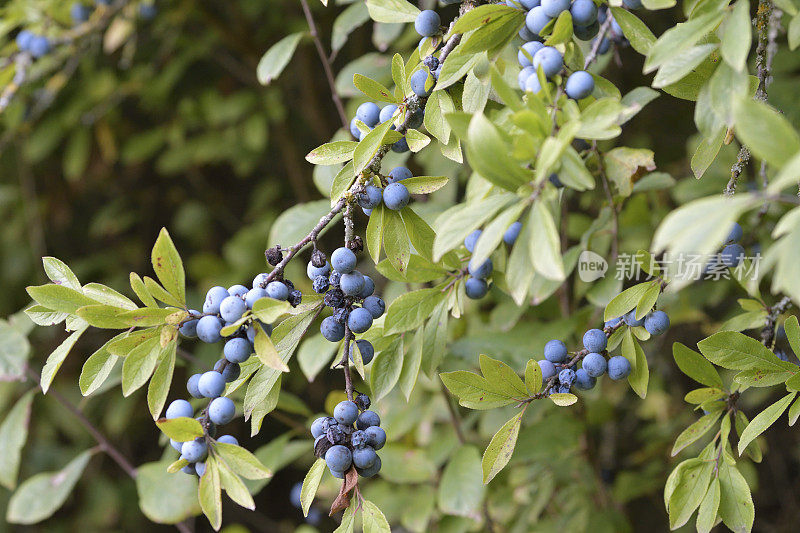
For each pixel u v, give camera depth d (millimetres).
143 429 2328
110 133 2049
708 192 1260
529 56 940
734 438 1354
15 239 2238
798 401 959
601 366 970
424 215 1152
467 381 966
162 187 2416
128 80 1963
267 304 892
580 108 940
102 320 902
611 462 1657
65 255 2365
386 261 1005
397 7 1012
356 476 909
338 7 1782
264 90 1960
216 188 2408
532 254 853
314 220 1146
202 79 2027
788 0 935
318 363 1181
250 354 914
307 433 1251
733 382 989
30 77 1491
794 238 805
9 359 1232
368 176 948
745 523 964
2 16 1466
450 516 1192
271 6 1844
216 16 1846
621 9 965
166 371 922
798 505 1843
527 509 1308
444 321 1017
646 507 1749
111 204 2330
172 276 915
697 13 915
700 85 955
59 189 2307
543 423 1206
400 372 1008
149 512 1203
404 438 1331
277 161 2236
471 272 1007
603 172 1100
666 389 1685
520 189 870
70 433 2121
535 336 1165
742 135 834
